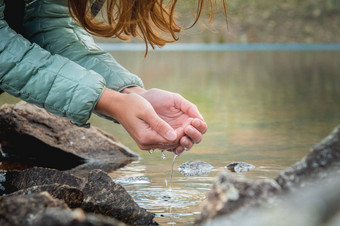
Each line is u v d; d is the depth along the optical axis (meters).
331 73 8.70
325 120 4.19
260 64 10.59
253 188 1.19
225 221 1.15
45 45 2.29
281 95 6.10
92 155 3.14
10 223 1.20
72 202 1.71
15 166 2.86
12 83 1.86
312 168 1.25
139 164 2.82
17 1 2.28
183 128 1.87
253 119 4.35
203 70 9.31
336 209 1.12
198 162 2.68
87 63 2.22
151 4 1.95
